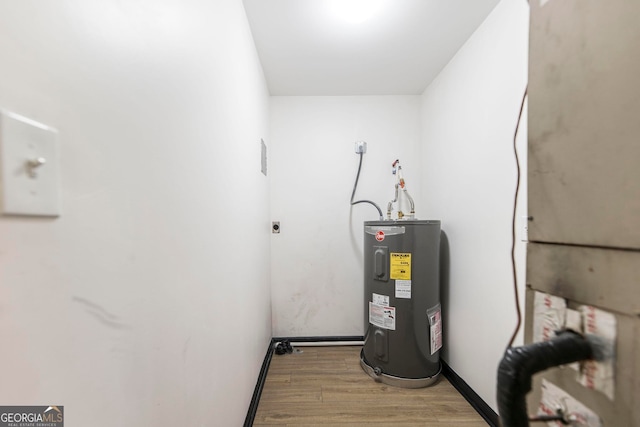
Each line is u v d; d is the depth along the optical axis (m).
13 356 0.28
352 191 2.19
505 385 0.40
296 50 1.63
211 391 0.82
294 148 2.18
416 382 1.57
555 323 0.45
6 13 0.28
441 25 1.42
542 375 0.48
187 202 0.68
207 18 0.82
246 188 1.31
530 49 0.51
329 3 1.28
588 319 0.40
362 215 2.18
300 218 2.18
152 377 0.52
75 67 0.36
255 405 1.39
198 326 0.74
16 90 0.28
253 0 1.25
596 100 0.39
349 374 1.72
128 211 0.46
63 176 0.34
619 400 0.35
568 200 0.43
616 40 0.36
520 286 1.13
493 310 1.29
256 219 1.56
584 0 0.40
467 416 1.35
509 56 1.20
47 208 0.31
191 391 0.69
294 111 2.18
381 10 1.33
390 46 1.60
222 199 0.95
